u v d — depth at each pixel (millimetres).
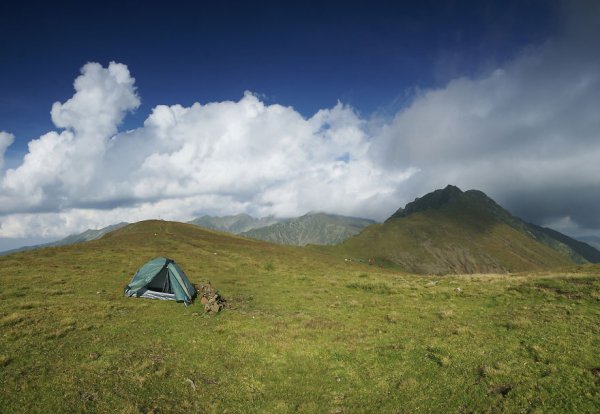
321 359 18953
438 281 42125
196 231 100688
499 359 17156
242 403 14500
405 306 29953
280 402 14594
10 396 13219
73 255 48875
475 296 31875
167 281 31438
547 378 14742
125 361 17000
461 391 14523
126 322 23203
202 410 13727
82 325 21609
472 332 21312
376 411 13852
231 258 60094
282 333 22594
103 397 13664
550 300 28500
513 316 24484
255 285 40438
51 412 12391
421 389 15133
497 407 13094
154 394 14367
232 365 17828
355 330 23438
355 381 16469
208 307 27344
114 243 64812
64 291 30359
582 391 13625
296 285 41406
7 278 33375
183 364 17469
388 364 17938
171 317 25359
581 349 17406
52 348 17922
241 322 24703
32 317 22234
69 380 14617
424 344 20188
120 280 36844
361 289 39125
